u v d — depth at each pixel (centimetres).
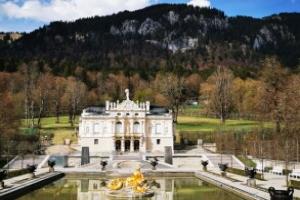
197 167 12725
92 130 16362
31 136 15662
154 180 9962
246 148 14325
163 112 17162
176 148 16688
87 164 12950
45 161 13000
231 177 9406
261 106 16138
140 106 16650
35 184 8262
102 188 8412
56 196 7262
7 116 14212
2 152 13162
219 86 19988
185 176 10956
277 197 5372
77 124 19600
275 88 16125
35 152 14562
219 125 19188
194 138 17475
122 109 16450
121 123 16438
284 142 12144
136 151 16325
